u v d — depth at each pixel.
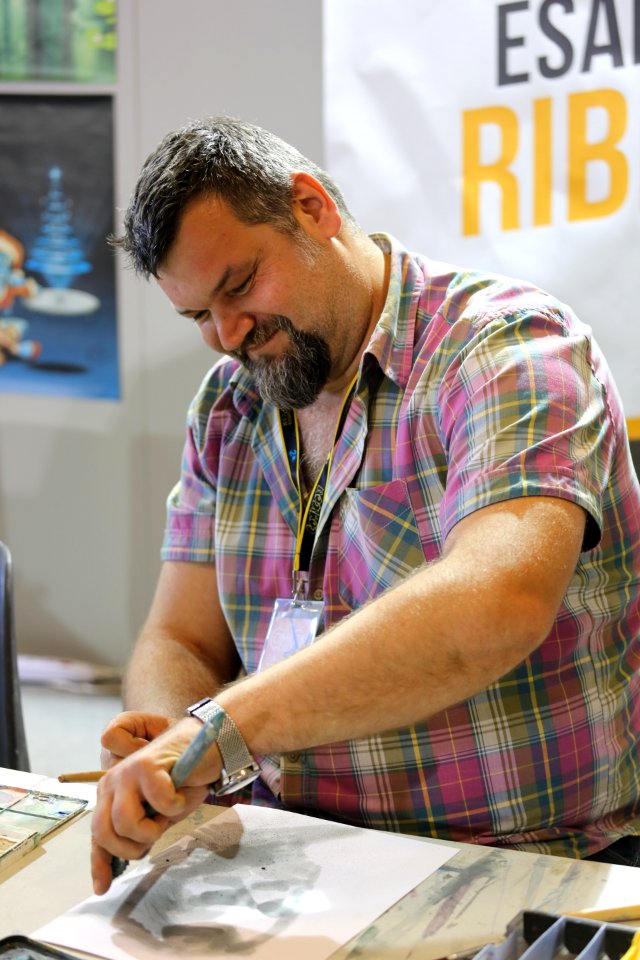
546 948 0.77
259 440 1.32
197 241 1.09
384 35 2.35
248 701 0.91
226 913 0.87
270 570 1.29
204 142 1.11
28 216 3.12
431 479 1.15
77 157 3.05
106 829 0.88
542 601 0.92
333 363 1.21
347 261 1.20
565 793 1.14
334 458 1.21
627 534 1.17
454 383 1.10
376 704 0.90
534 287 1.20
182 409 3.11
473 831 1.14
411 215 2.39
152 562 3.21
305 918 0.86
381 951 0.81
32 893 0.93
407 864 0.94
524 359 1.05
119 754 1.06
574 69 2.23
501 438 1.00
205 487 1.40
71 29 2.99
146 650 1.37
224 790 0.90
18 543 3.34
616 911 0.84
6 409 3.27
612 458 1.10
